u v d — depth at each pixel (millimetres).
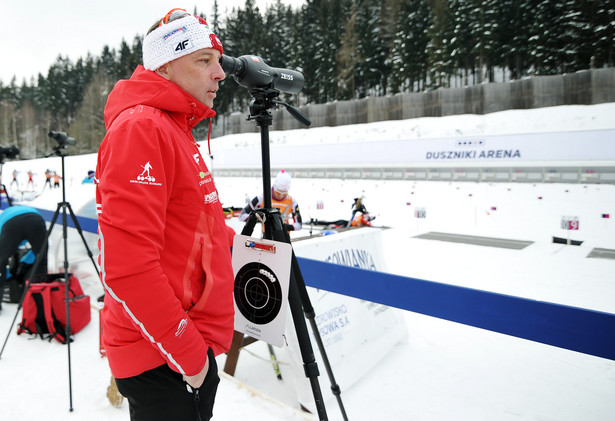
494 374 2432
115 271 798
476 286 4039
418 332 3076
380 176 15508
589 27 22172
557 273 4367
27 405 2008
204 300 1006
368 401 2178
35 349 2646
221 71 1092
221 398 2027
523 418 1991
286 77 1374
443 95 28328
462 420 1989
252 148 19109
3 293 3264
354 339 2508
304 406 2109
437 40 30016
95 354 2578
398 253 5578
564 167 11375
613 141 10875
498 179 12719
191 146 1050
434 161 14328
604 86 21875
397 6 33625
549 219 7340
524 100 24922
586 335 1207
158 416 993
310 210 9562
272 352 2428
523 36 25125
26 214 3168
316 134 31031
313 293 2332
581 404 2102
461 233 6781
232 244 1537
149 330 831
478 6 27188
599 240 5855
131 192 822
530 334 1316
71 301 2844
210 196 1054
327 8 36750
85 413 1939
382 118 31703
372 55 34562
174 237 954
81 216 3553
